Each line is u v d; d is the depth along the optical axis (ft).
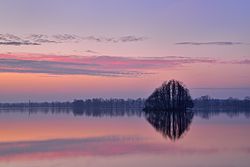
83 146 130.00
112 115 414.62
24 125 237.04
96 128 206.18
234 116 359.66
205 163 93.97
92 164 95.66
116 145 131.23
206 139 144.66
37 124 246.68
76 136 163.94
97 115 418.92
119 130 191.72
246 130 182.80
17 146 131.95
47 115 435.94
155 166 91.61
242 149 116.16
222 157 101.86
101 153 112.88
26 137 162.09
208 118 315.99
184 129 193.47
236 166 89.56
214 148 119.03
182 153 110.11
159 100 497.87
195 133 169.58
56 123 256.73
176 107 494.18
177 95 492.54
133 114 446.60
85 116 388.57
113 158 103.55
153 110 501.97
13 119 325.21
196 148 119.96
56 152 116.37
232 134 162.61
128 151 115.96
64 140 149.59
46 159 103.50
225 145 125.90
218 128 196.85
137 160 100.01
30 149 123.75
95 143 138.21
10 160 102.32
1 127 219.61
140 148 122.42
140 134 169.27
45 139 153.79
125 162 97.45
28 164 96.43
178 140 143.43
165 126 217.56
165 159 100.63
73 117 364.58
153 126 218.59
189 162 95.66
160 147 124.06
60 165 94.84
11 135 170.81
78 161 99.86
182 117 346.74
